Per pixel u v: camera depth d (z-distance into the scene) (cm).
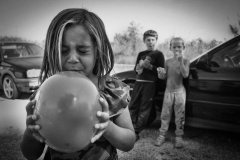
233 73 276
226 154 278
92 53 78
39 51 480
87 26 75
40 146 92
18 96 452
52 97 64
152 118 338
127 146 87
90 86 69
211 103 289
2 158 258
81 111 64
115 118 92
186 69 295
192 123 311
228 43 295
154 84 323
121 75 387
